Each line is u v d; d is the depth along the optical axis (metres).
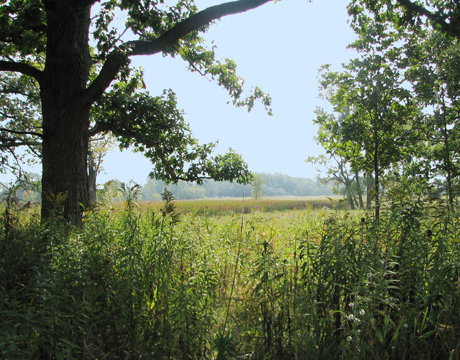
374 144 9.17
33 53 11.04
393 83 8.73
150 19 8.45
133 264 3.72
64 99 7.97
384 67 8.86
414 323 3.23
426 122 11.16
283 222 11.37
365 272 3.38
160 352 3.12
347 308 3.54
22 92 16.05
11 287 3.49
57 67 7.97
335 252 3.76
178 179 13.42
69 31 7.91
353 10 9.16
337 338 3.36
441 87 11.03
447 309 3.20
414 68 9.22
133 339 3.21
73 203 7.74
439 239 3.50
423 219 3.81
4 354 2.25
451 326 3.08
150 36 11.21
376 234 3.80
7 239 4.19
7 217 5.02
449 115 11.59
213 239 5.97
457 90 10.95
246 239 6.11
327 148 10.11
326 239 4.02
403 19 8.88
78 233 4.38
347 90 9.13
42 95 8.09
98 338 3.10
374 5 9.05
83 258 3.35
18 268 3.62
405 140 9.33
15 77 16.20
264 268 3.75
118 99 10.50
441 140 12.03
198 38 12.50
